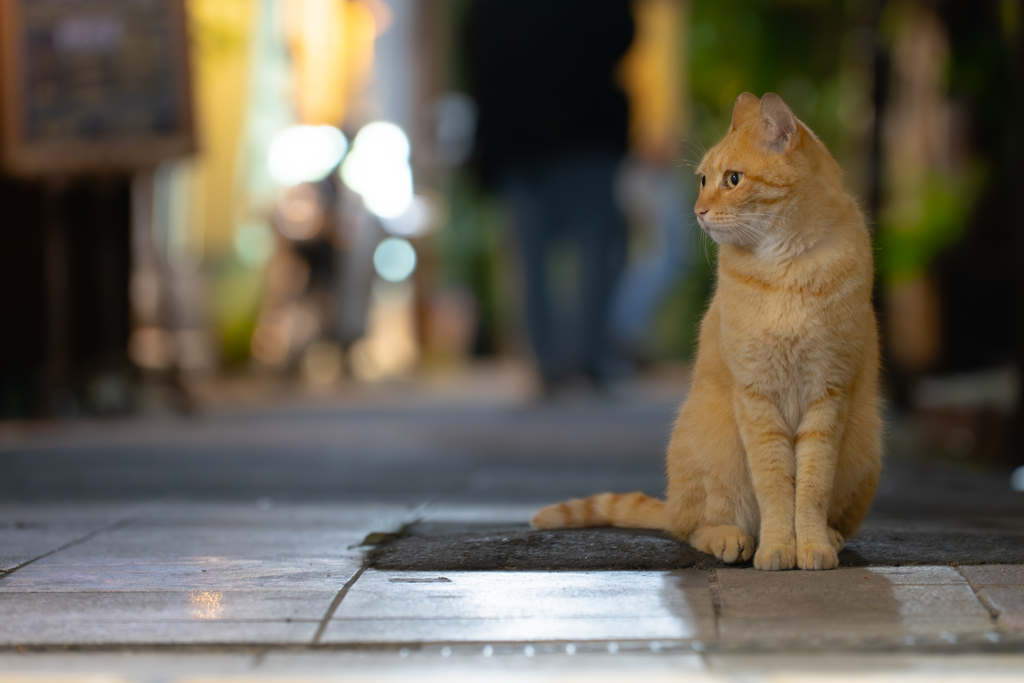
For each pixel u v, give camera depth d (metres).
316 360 14.70
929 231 9.62
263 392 13.07
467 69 11.14
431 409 10.66
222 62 10.09
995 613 2.52
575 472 6.15
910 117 10.88
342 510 4.58
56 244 8.82
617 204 11.09
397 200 15.98
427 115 16.67
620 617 2.54
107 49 8.16
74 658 2.29
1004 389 8.55
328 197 14.19
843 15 11.44
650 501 3.76
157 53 8.16
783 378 3.29
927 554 3.19
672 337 17.23
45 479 5.67
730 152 3.46
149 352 9.64
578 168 10.77
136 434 8.15
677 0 13.11
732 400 3.43
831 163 3.52
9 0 8.16
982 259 9.84
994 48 9.10
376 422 9.34
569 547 3.31
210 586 2.90
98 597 2.78
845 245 3.32
